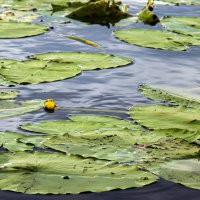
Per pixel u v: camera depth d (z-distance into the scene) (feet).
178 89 47.85
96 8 79.36
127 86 49.11
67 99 45.32
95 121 39.27
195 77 52.60
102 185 29.48
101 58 56.39
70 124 38.34
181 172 31.42
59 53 57.26
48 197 28.35
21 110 41.16
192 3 93.20
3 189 28.53
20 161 31.58
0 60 53.62
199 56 60.39
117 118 40.04
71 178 29.91
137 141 35.35
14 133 36.27
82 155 32.99
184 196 29.53
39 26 71.05
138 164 32.22
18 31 68.08
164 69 55.01
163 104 42.83
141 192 29.63
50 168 30.81
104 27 73.87
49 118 40.96
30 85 48.01
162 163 32.40
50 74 50.29
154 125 38.63
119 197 28.99
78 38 66.44
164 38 66.90
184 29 72.43
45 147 34.27
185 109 41.68
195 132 36.52
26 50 60.23
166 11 86.22
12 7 86.22
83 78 50.62
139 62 57.06
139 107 42.09
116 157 32.89
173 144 35.04
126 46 63.52
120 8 87.45
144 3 92.68
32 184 29.09
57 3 89.81
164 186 30.35
